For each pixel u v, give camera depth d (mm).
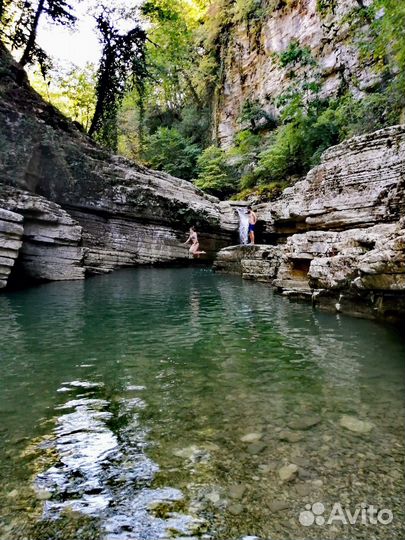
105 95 21984
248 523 1949
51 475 2365
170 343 5508
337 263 6723
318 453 2555
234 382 3943
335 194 10859
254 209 20031
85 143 17234
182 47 32875
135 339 5738
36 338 5773
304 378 4000
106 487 2248
